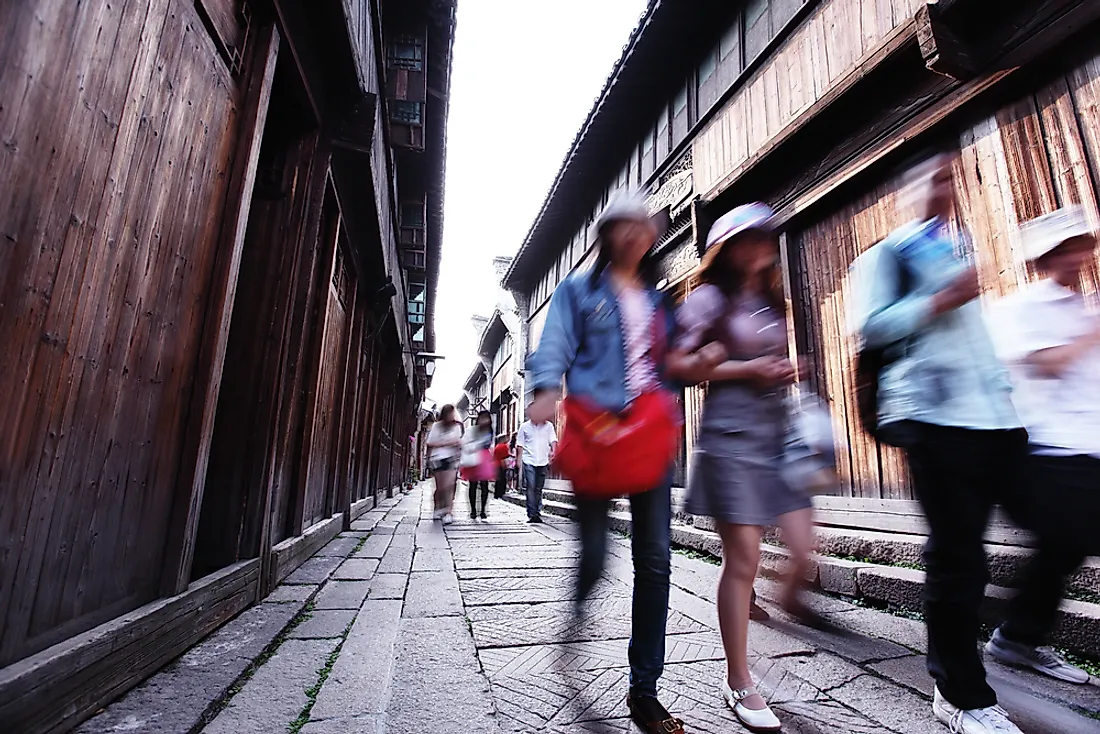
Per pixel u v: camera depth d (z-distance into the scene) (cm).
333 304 579
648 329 193
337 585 374
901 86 419
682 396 752
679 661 244
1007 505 202
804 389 218
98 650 162
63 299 148
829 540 414
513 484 1645
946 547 180
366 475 1042
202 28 226
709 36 742
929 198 205
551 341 188
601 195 1141
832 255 496
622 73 858
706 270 209
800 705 198
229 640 242
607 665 234
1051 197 316
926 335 196
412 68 821
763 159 540
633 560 189
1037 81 328
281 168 361
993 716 170
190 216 227
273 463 332
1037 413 203
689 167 751
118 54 165
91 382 165
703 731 177
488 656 242
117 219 172
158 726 157
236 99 266
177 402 228
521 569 446
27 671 130
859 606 343
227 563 307
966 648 175
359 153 416
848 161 467
